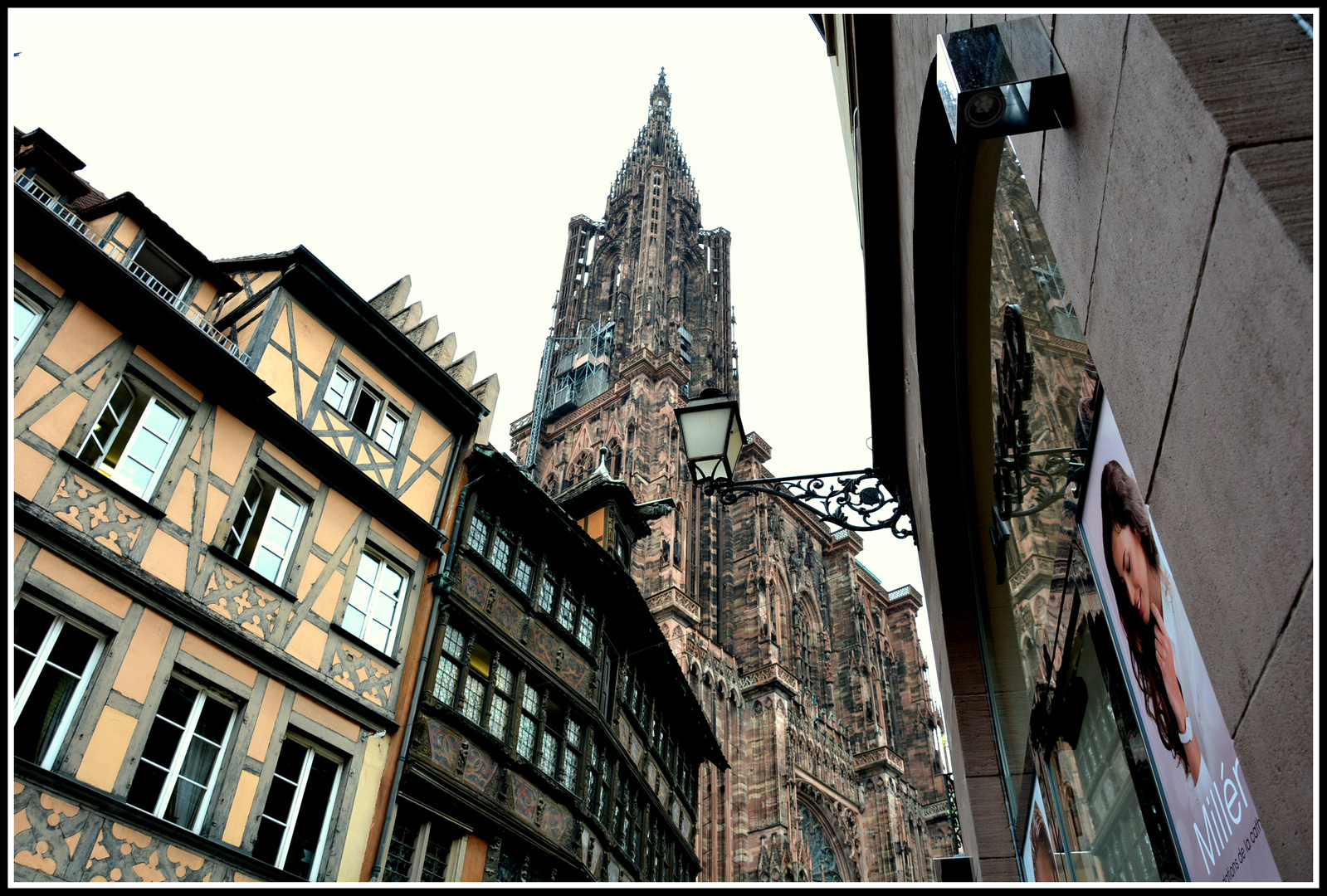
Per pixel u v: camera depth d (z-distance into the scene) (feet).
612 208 322.96
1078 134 9.16
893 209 26.63
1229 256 6.29
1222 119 6.29
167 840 39.81
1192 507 7.39
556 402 255.09
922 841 217.77
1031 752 20.40
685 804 93.30
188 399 48.47
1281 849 6.46
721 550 226.79
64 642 39.47
